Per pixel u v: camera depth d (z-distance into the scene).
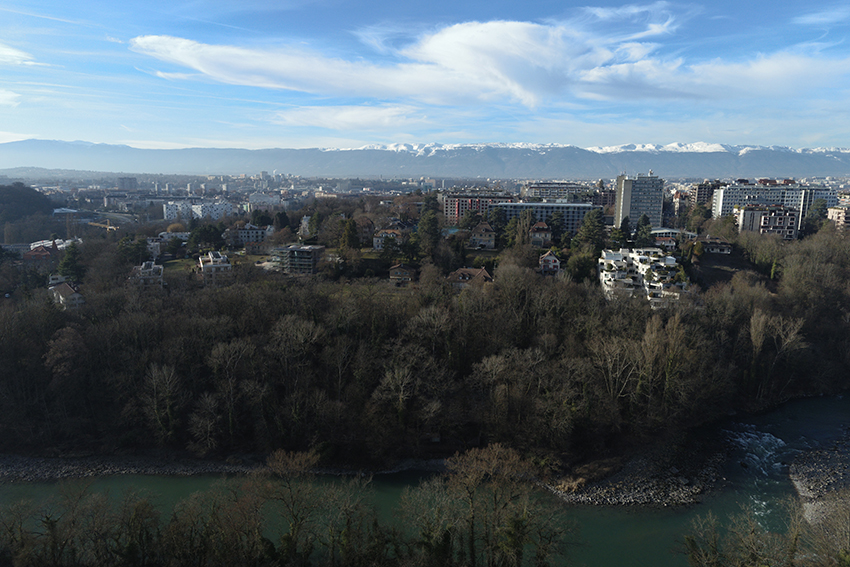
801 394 153.00
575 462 115.12
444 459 117.12
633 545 87.88
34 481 109.00
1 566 69.31
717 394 139.38
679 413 131.75
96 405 127.75
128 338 134.50
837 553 65.00
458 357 136.12
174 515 74.44
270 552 70.94
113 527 73.81
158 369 122.44
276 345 129.25
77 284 195.00
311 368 130.88
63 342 124.12
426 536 72.44
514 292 163.50
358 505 79.25
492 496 84.56
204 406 119.25
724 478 110.38
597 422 121.94
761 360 150.12
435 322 137.12
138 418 121.88
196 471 113.12
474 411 125.75
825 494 103.31
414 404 124.00
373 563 69.88
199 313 148.00
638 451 120.50
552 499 102.56
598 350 130.12
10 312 136.25
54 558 70.19
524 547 82.81
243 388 120.50
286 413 119.62
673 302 162.50
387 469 114.50
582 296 169.38
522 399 120.00
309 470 110.38
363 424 118.50
